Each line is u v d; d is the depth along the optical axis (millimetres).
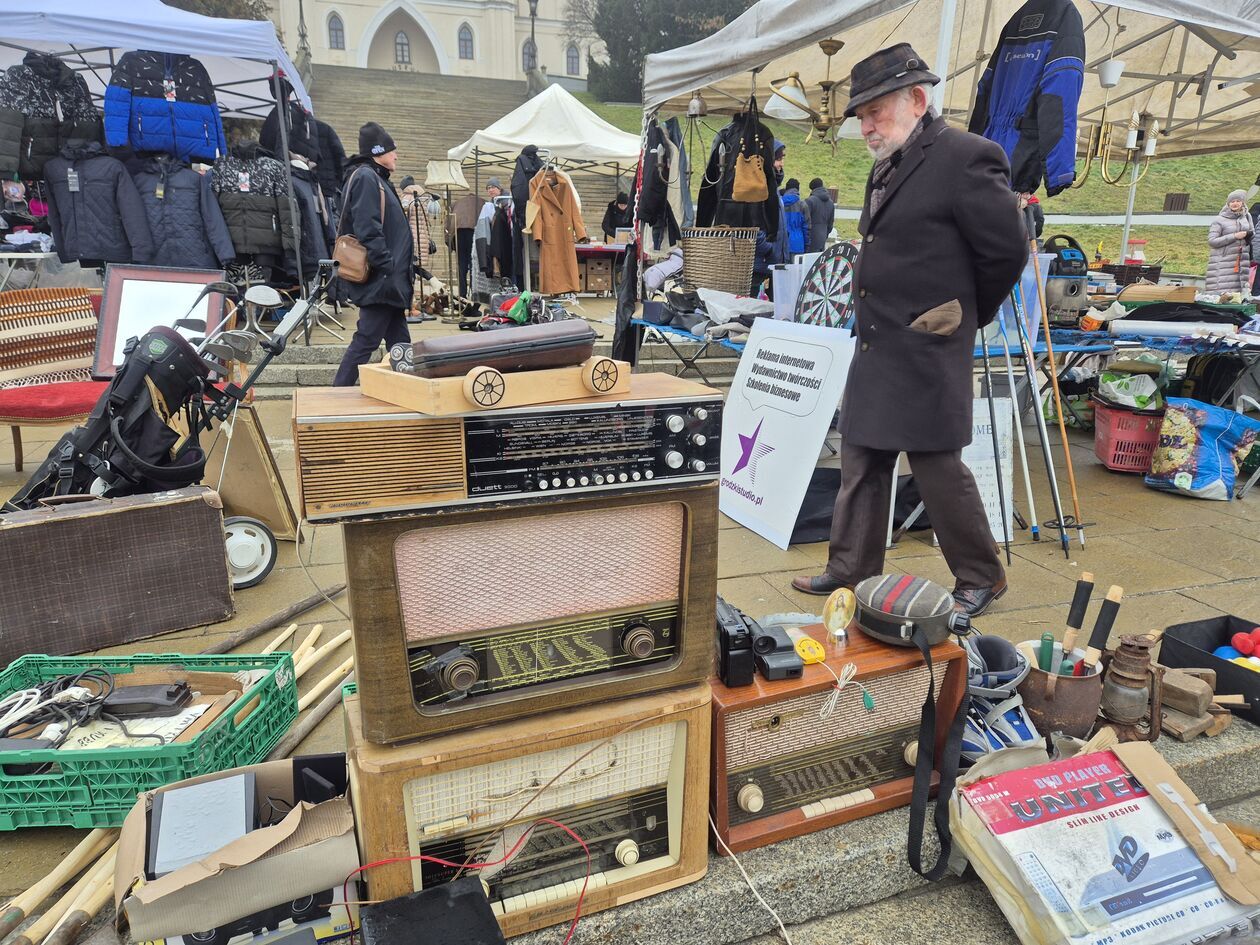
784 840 1835
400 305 4949
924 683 1925
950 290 2504
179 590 2762
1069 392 6133
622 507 1451
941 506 2740
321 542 3652
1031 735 1983
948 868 1893
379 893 1437
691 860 1688
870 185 2695
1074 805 1729
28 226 7219
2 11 5328
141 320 3717
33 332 4309
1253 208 8102
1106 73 4461
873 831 1873
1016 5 5215
